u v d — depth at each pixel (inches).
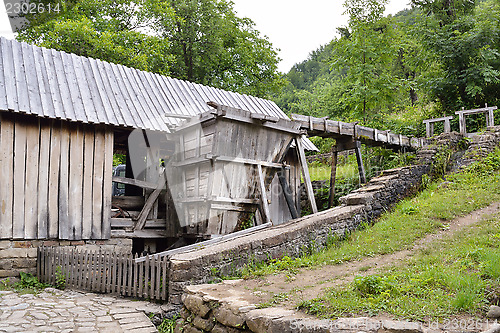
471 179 465.4
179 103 494.3
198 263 293.0
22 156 370.0
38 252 368.2
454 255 263.7
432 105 858.8
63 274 348.2
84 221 395.5
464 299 182.2
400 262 273.0
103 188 409.7
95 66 485.4
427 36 748.0
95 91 443.5
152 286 298.7
